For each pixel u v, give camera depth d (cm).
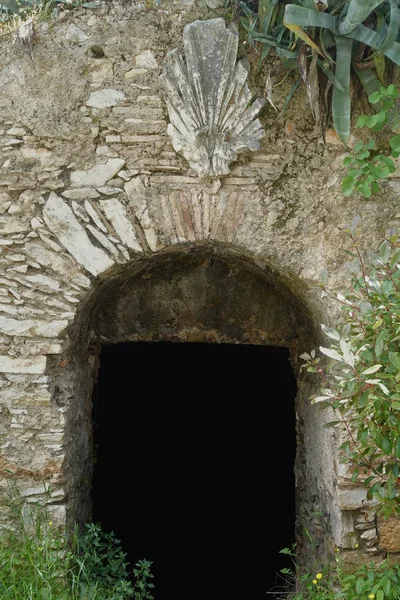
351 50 376
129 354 786
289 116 401
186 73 391
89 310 455
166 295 504
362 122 383
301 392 494
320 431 440
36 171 402
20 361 406
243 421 817
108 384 772
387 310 308
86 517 472
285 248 405
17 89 401
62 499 411
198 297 505
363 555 404
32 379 406
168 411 827
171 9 396
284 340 508
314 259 405
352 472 398
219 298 505
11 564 383
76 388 446
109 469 764
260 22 384
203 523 797
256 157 402
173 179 402
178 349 788
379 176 389
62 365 421
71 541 421
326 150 403
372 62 382
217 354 787
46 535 402
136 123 399
